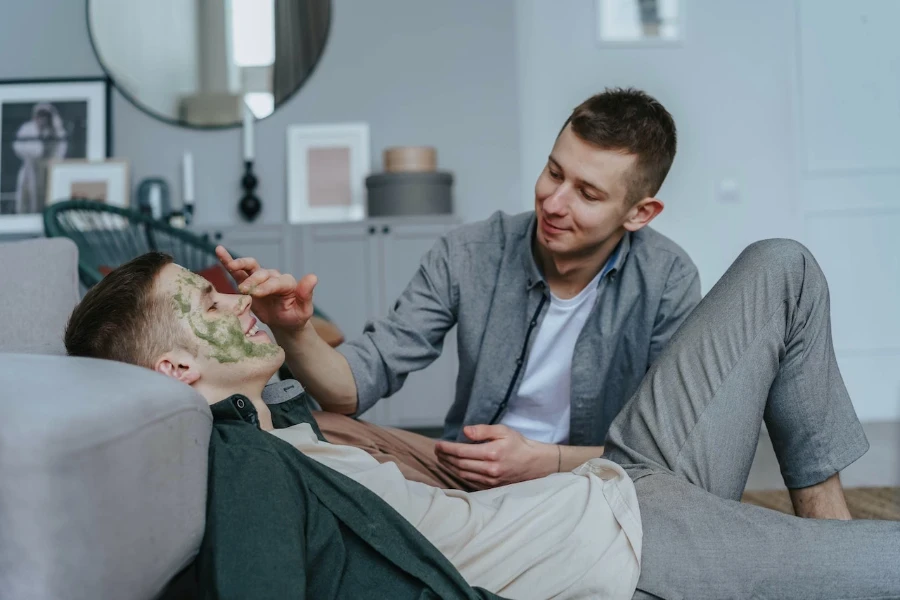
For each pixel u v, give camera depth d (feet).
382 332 5.32
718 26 13.20
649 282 5.25
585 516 3.73
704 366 4.26
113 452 2.56
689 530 3.71
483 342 5.41
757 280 4.31
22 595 2.48
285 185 13.03
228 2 13.00
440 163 13.03
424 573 3.21
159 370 3.79
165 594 3.17
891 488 8.66
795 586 3.60
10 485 2.44
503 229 5.53
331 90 13.03
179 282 3.88
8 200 12.57
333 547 3.26
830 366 4.38
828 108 13.14
